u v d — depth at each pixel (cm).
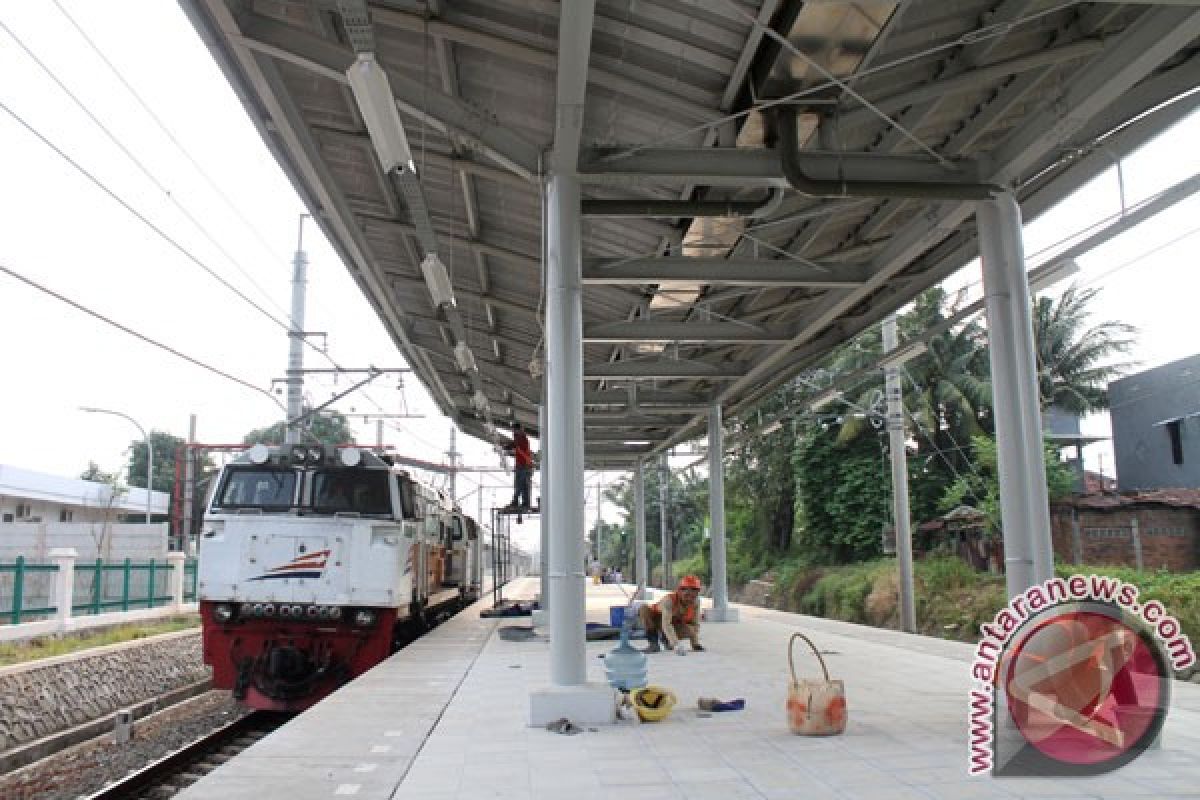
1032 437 818
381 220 1152
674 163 823
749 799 518
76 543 2673
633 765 606
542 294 1053
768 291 1300
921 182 835
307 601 1136
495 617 1967
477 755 643
